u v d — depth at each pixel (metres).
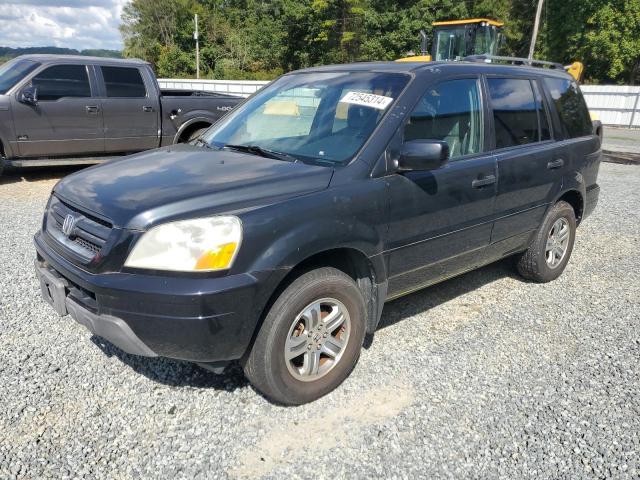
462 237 3.79
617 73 36.19
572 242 5.05
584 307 4.41
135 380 3.17
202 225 2.56
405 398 3.08
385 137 3.24
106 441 2.66
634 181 9.99
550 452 2.66
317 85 3.90
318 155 3.30
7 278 4.58
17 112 7.88
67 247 2.87
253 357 2.80
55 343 3.55
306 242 2.75
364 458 2.59
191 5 56.94
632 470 2.55
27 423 2.76
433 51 18.77
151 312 2.50
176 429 2.76
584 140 5.00
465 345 3.71
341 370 3.10
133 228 2.58
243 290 2.55
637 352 3.67
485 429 2.83
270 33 47.41
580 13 36.88
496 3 42.44
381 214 3.14
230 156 3.41
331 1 44.44
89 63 8.52
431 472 2.52
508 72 4.32
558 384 3.26
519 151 4.22
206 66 55.31
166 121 9.25
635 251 5.89
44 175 9.22
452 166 3.63
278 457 2.59
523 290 4.75
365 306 3.20
